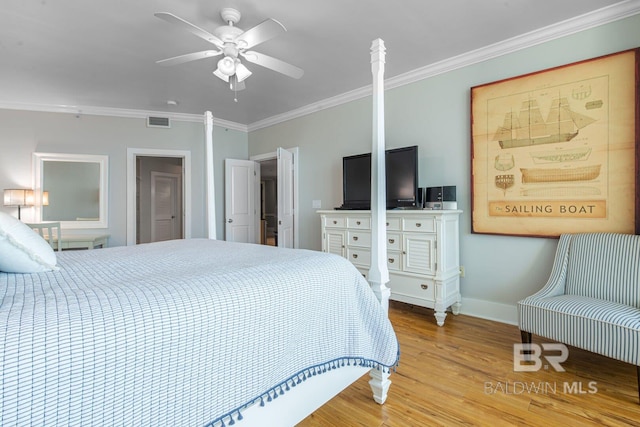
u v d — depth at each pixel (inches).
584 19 94.3
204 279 42.6
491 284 114.9
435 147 127.5
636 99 87.5
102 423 29.3
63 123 168.6
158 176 262.7
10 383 25.4
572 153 97.4
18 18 91.3
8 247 43.5
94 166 174.4
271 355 44.1
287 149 190.1
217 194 203.0
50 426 26.8
